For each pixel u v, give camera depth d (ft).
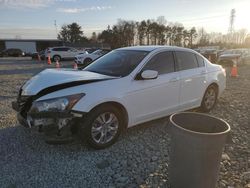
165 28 267.39
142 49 17.31
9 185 10.85
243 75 49.34
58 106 12.52
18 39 192.54
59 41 207.92
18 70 58.44
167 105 16.92
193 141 9.33
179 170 9.95
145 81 15.42
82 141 13.71
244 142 15.67
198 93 19.34
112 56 17.70
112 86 14.07
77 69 17.33
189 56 18.98
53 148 14.02
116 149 14.15
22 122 13.73
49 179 11.30
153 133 16.42
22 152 13.56
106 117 14.01
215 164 9.61
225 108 22.68
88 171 11.96
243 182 11.51
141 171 12.07
